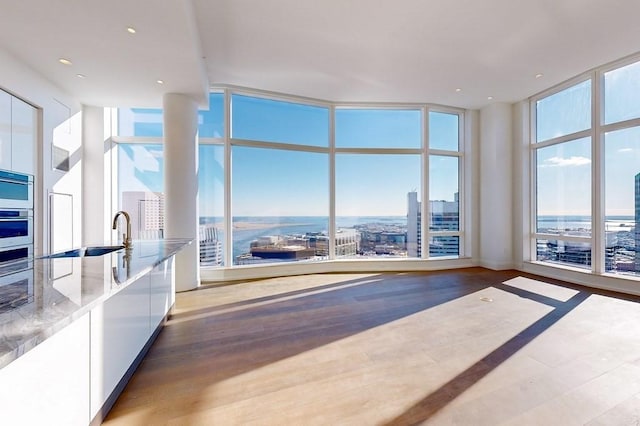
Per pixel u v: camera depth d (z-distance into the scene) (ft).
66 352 4.30
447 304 12.19
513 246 19.25
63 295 4.00
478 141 20.31
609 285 14.16
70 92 13.56
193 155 14.52
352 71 14.69
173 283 11.53
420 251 19.90
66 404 4.30
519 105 18.69
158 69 11.66
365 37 11.85
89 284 4.58
